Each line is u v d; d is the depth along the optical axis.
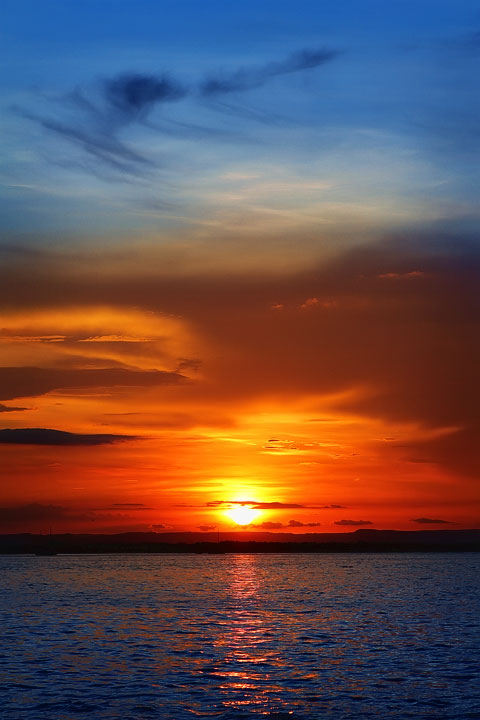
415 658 56.00
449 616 88.69
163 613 93.94
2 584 166.12
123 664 53.84
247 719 38.41
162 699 42.59
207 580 186.25
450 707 40.47
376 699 42.47
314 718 38.59
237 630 74.94
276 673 50.19
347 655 57.72
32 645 63.75
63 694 43.91
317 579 189.38
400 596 123.94
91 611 96.94
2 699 42.69
